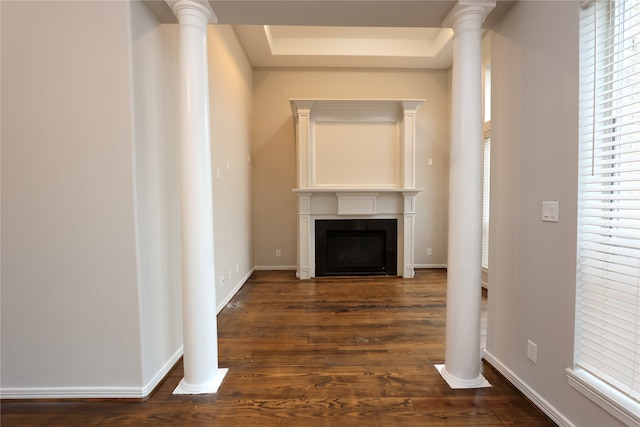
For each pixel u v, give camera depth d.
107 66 1.70
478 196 1.86
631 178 1.24
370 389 1.87
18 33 1.69
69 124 1.71
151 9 1.87
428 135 4.93
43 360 1.78
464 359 1.89
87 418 1.63
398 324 2.84
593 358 1.38
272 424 1.58
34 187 1.73
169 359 2.10
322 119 4.55
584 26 1.40
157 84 1.96
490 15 1.95
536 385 1.70
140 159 1.79
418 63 4.70
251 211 4.77
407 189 4.31
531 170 1.73
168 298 2.09
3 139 1.72
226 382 1.94
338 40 4.46
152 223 1.90
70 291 1.76
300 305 3.37
